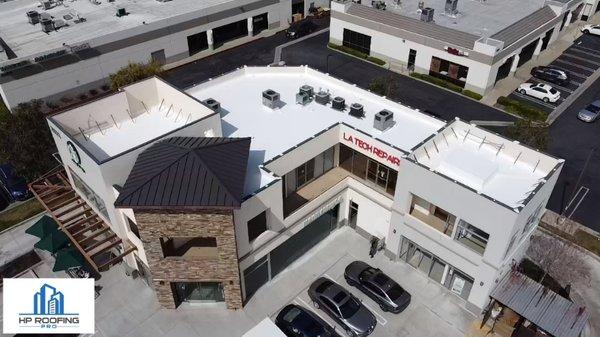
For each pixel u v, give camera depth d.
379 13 61.00
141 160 26.19
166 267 27.09
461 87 56.00
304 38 70.88
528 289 27.81
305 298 30.94
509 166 29.27
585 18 73.25
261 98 38.09
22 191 39.41
